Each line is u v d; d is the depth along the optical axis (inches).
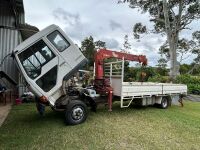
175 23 865.5
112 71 359.6
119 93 340.8
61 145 206.2
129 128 268.4
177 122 309.9
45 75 260.1
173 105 485.4
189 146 217.5
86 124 277.9
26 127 257.9
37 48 257.4
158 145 215.6
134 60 409.7
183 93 476.1
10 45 457.4
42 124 272.5
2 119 289.7
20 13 508.7
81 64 284.0
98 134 240.8
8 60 444.5
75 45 279.6
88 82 350.0
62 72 269.6
